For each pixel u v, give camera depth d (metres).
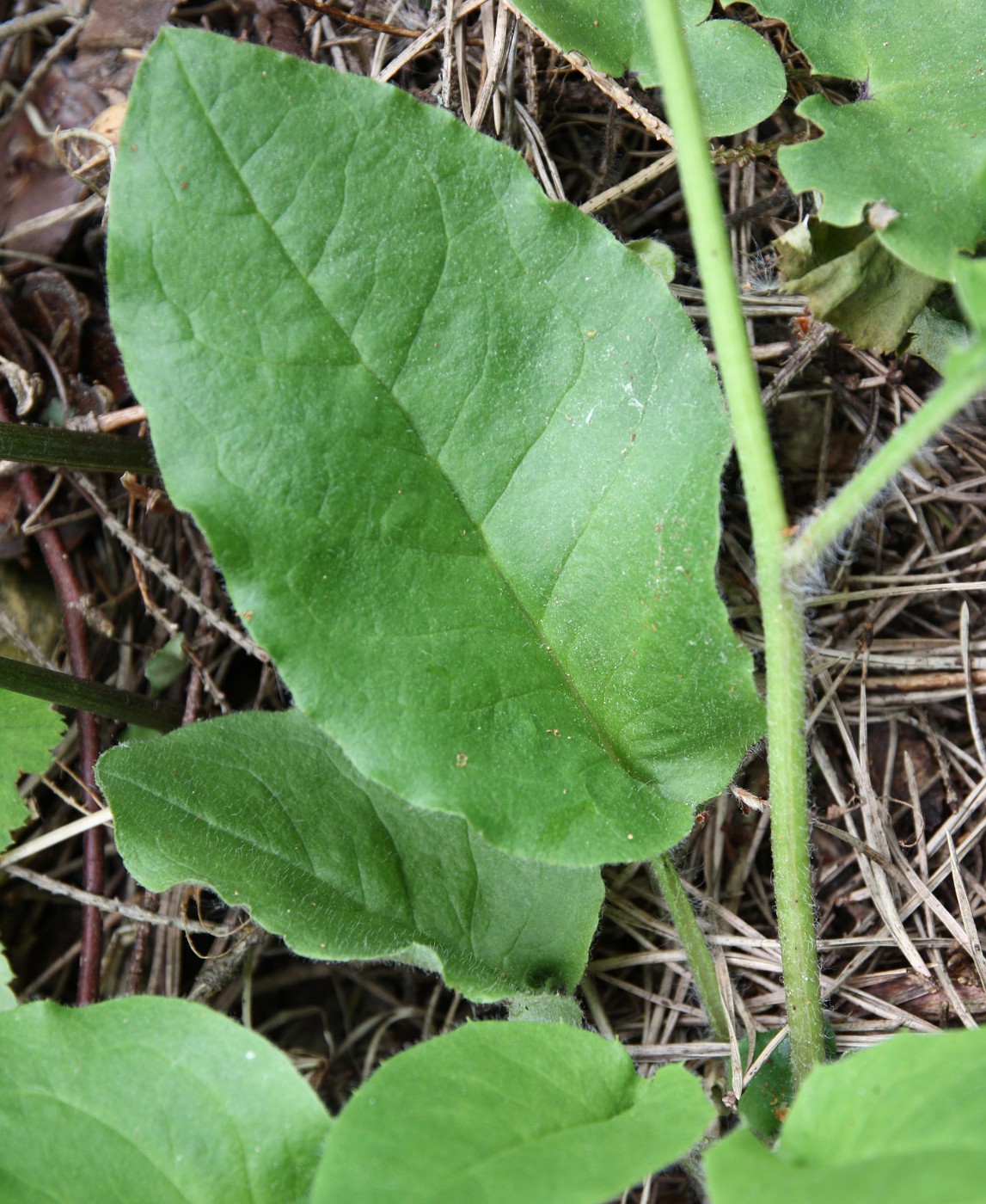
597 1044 0.21
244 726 0.24
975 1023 0.25
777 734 0.22
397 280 0.22
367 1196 0.19
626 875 0.27
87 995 0.26
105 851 0.28
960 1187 0.18
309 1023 0.29
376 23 0.27
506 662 0.22
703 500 0.22
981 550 0.28
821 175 0.22
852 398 0.28
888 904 0.26
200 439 0.21
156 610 0.28
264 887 0.23
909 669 0.27
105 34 0.29
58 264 0.29
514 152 0.22
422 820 0.24
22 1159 0.21
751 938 0.26
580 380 0.22
